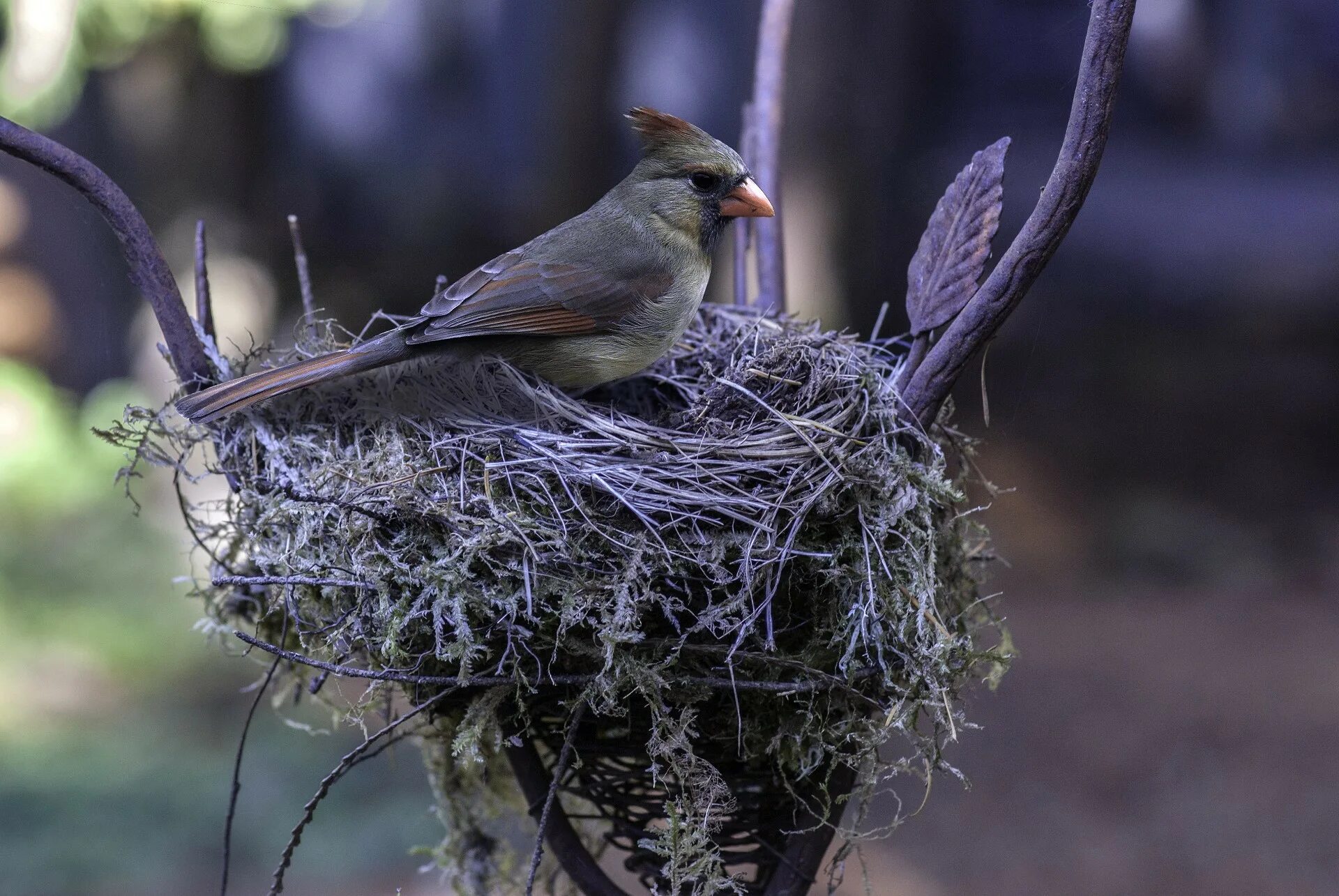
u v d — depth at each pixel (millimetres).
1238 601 17281
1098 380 21906
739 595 3832
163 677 14430
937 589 4105
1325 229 22641
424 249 20531
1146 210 23188
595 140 17219
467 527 3896
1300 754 12727
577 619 3797
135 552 16500
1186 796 12180
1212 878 10977
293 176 18844
